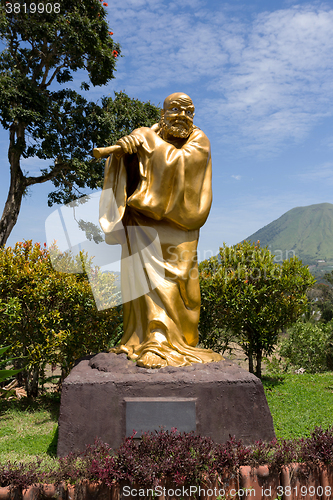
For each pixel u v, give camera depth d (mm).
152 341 5582
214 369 5309
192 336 6012
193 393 4902
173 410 4820
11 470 3977
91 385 4871
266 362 12195
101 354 6047
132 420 4781
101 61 13312
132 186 6500
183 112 6246
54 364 8578
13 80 11727
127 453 4043
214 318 10234
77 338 8555
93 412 4797
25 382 9711
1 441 5629
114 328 9102
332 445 4352
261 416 4949
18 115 11562
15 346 8141
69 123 13477
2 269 7949
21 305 8273
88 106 13961
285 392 8516
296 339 13078
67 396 4824
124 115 14289
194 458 4086
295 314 10359
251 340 10461
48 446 5363
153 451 4145
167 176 5910
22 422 6746
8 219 13664
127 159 6441
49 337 8211
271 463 4234
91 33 12594
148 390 4891
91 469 3928
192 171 6090
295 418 6352
